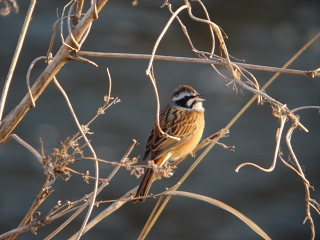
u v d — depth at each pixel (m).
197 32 23.62
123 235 12.78
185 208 13.98
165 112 8.93
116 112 17.50
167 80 19.50
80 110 17.34
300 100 19.06
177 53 21.56
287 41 23.36
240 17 25.33
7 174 14.33
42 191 4.66
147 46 21.86
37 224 4.63
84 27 4.93
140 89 18.94
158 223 13.32
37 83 4.96
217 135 6.59
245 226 13.38
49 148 15.09
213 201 5.04
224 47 5.26
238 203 13.98
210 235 13.00
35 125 16.30
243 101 18.72
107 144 15.76
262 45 22.86
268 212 13.73
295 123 5.06
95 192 4.42
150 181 6.53
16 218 12.84
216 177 14.91
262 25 24.77
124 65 20.50
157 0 25.95
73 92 18.38
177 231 13.09
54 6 23.50
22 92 18.06
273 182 14.89
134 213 13.67
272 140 16.69
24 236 12.38
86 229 5.24
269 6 26.81
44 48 20.17
